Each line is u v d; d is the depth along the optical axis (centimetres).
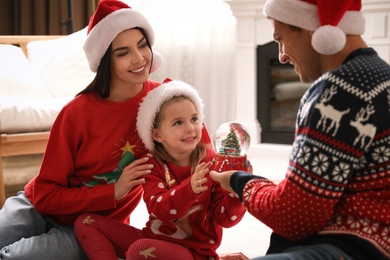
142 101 170
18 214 177
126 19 163
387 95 111
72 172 174
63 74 309
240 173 132
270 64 376
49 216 178
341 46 115
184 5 413
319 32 115
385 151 111
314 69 126
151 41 172
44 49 319
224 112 417
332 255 111
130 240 165
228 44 410
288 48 126
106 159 171
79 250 167
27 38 326
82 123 169
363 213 113
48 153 170
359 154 110
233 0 367
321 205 111
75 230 168
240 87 382
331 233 115
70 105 171
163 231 159
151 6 421
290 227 116
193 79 421
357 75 112
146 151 172
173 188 152
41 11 422
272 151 373
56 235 169
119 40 163
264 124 382
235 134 146
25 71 304
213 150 170
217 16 406
